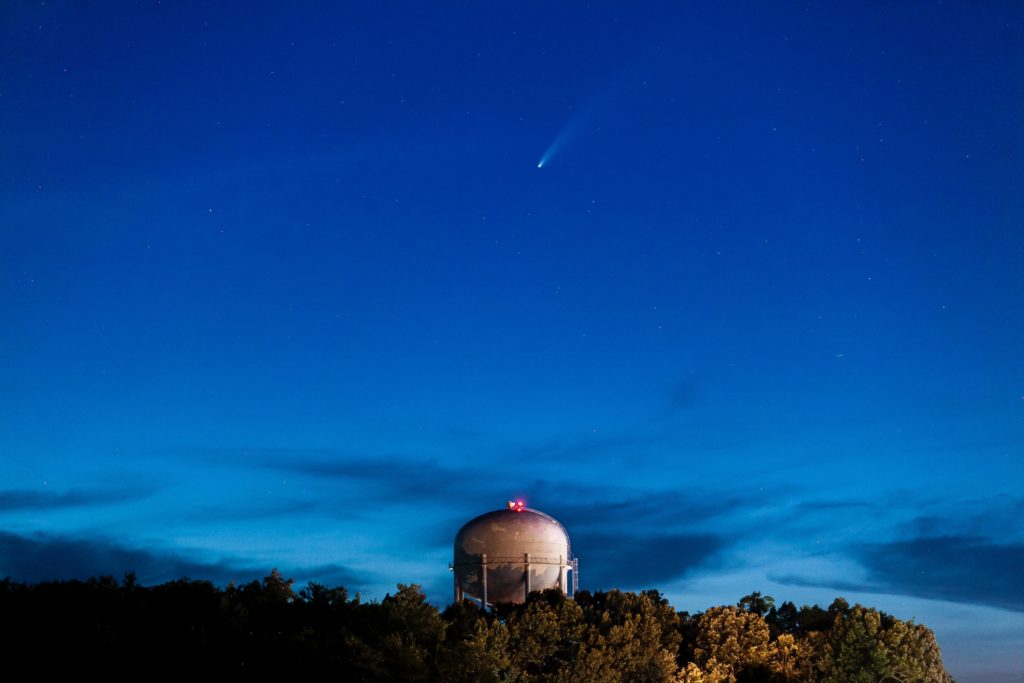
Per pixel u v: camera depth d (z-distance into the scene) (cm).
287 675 4034
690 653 6391
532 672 5409
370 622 4484
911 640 6581
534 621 5397
